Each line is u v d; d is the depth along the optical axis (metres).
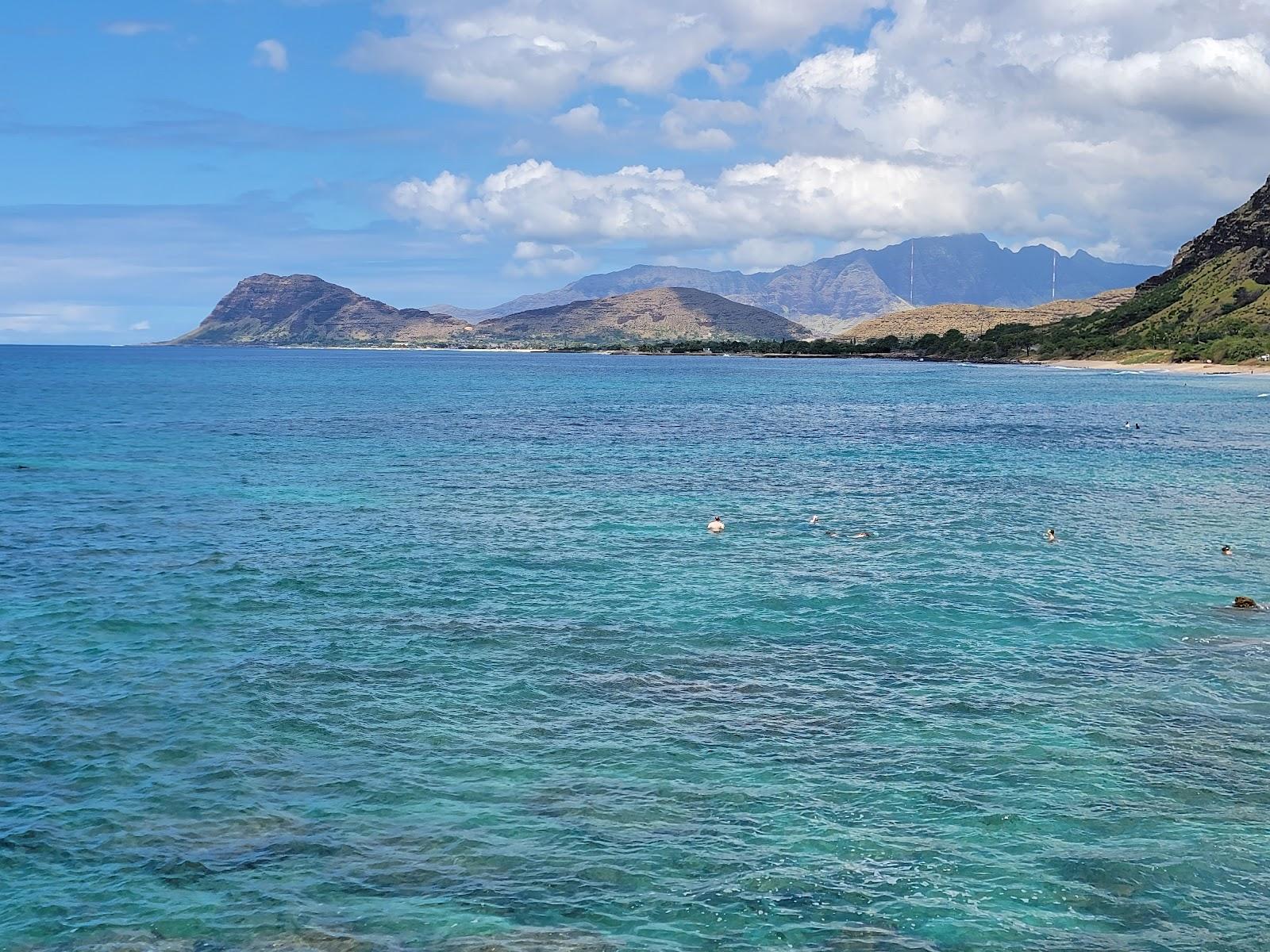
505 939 15.95
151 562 40.78
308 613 33.62
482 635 31.28
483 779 21.33
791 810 20.05
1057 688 26.89
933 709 25.33
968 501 58.69
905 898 17.14
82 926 16.20
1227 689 26.80
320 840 18.83
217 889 17.25
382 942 15.84
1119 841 18.97
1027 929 16.34
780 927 16.30
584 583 37.84
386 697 25.97
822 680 27.44
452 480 65.62
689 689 26.66
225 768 21.78
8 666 28.17
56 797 20.42
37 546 43.75
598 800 20.42
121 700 25.67
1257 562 42.03
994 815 19.91
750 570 40.22
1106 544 45.66
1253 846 18.83
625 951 15.64
